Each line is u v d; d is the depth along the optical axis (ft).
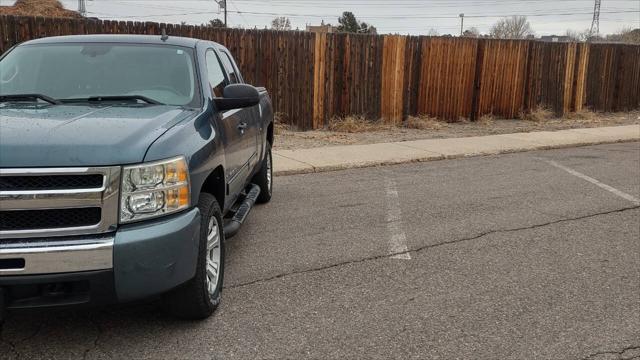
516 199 25.98
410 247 18.89
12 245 10.23
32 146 10.36
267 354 11.80
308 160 34.09
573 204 25.20
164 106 14.11
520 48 54.54
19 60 15.58
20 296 10.49
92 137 10.91
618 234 20.84
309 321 13.32
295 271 16.51
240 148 17.02
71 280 10.38
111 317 13.21
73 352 11.68
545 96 58.03
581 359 11.93
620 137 47.98
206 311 12.91
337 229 20.83
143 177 10.85
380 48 46.11
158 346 12.00
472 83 52.29
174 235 11.14
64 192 10.33
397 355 11.89
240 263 17.07
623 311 14.26
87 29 35.27
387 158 35.53
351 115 46.09
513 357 11.93
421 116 49.73
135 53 15.90
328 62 44.04
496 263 17.53
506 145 41.98
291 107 43.42
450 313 13.92
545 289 15.56
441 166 34.55
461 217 22.75
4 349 11.74
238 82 21.09
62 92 14.66
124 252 10.56
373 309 14.05
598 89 62.90
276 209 23.61
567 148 43.32
